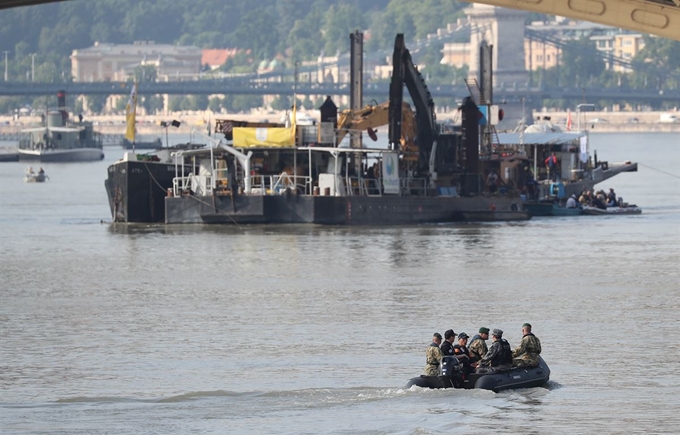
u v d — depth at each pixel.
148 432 195.25
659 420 199.12
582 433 192.75
